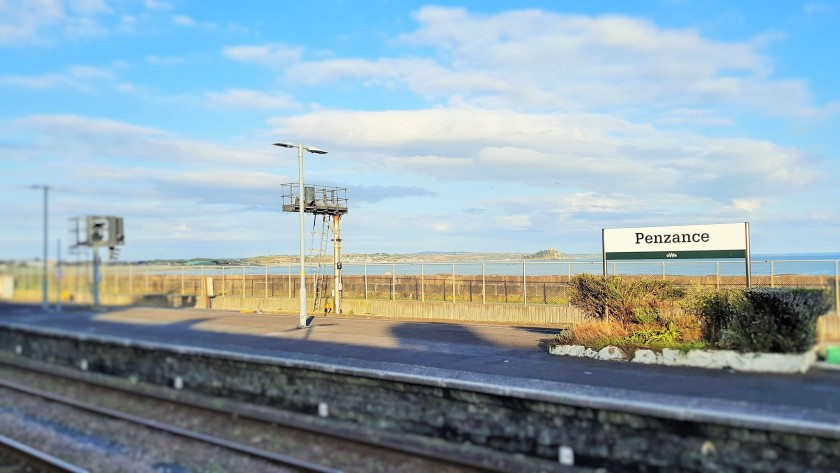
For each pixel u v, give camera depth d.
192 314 28.81
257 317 26.50
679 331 13.25
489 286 27.61
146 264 32.47
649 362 12.85
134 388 16.41
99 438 11.74
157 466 10.04
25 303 33.81
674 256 16.23
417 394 11.26
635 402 8.93
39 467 10.05
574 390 10.57
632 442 8.94
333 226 28.45
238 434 11.66
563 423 9.59
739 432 8.05
